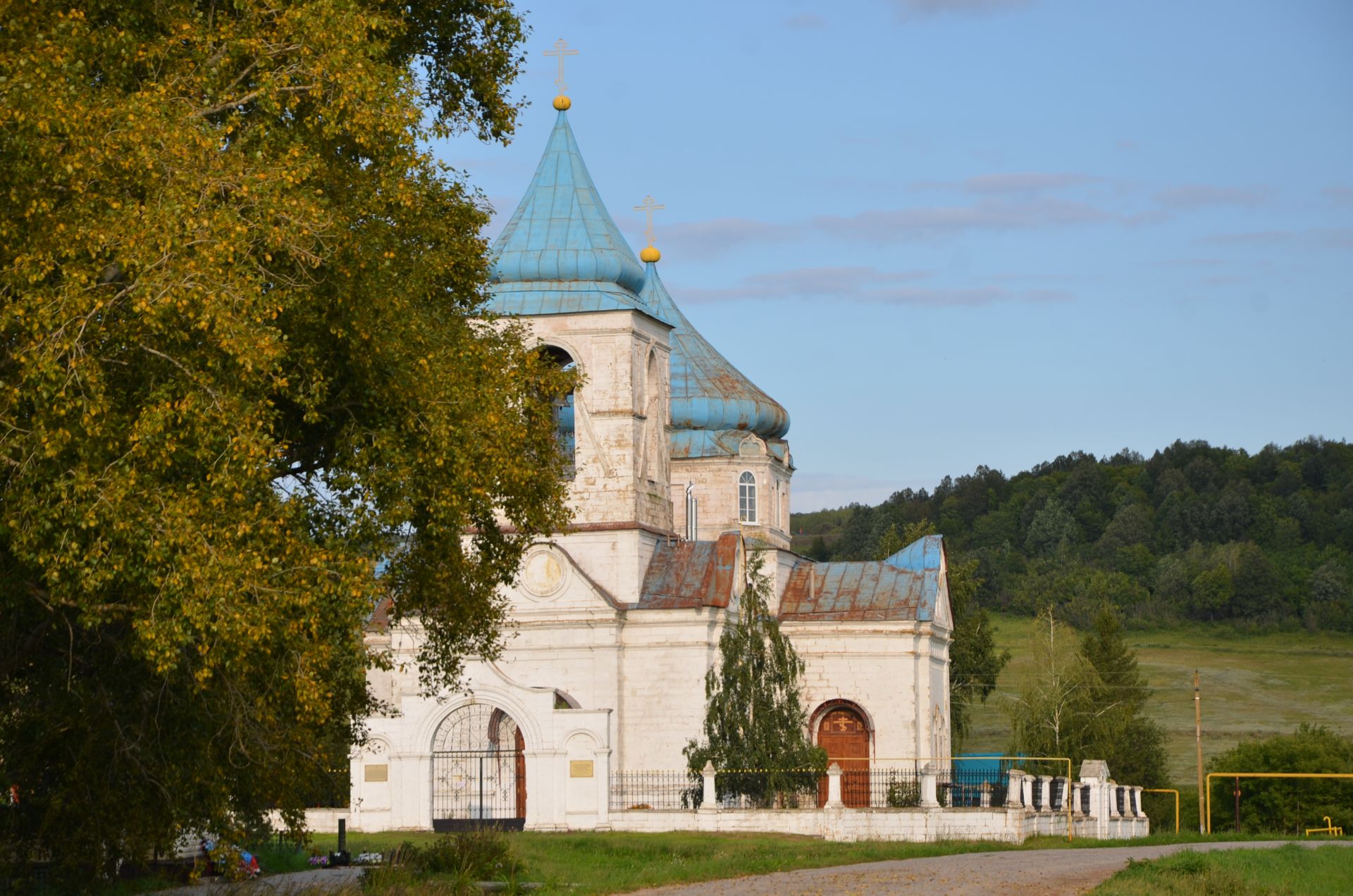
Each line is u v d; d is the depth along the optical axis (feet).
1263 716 474.08
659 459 215.31
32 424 76.84
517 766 198.18
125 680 92.63
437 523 94.12
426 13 106.93
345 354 90.68
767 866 129.59
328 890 105.09
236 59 88.43
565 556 203.10
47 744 94.12
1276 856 140.05
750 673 206.08
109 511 74.38
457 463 91.86
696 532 256.11
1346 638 592.19
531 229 213.46
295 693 86.12
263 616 77.51
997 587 642.63
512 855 127.75
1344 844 171.53
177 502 76.07
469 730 198.29
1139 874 115.24
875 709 217.77
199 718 92.53
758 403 262.67
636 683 202.39
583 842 158.92
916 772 205.36
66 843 94.38
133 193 79.25
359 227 91.56
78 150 76.23
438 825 190.49
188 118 80.38
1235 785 295.69
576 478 207.21
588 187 217.97
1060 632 313.94
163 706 92.73
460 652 113.70
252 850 116.37
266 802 100.42
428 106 110.52
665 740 200.44
